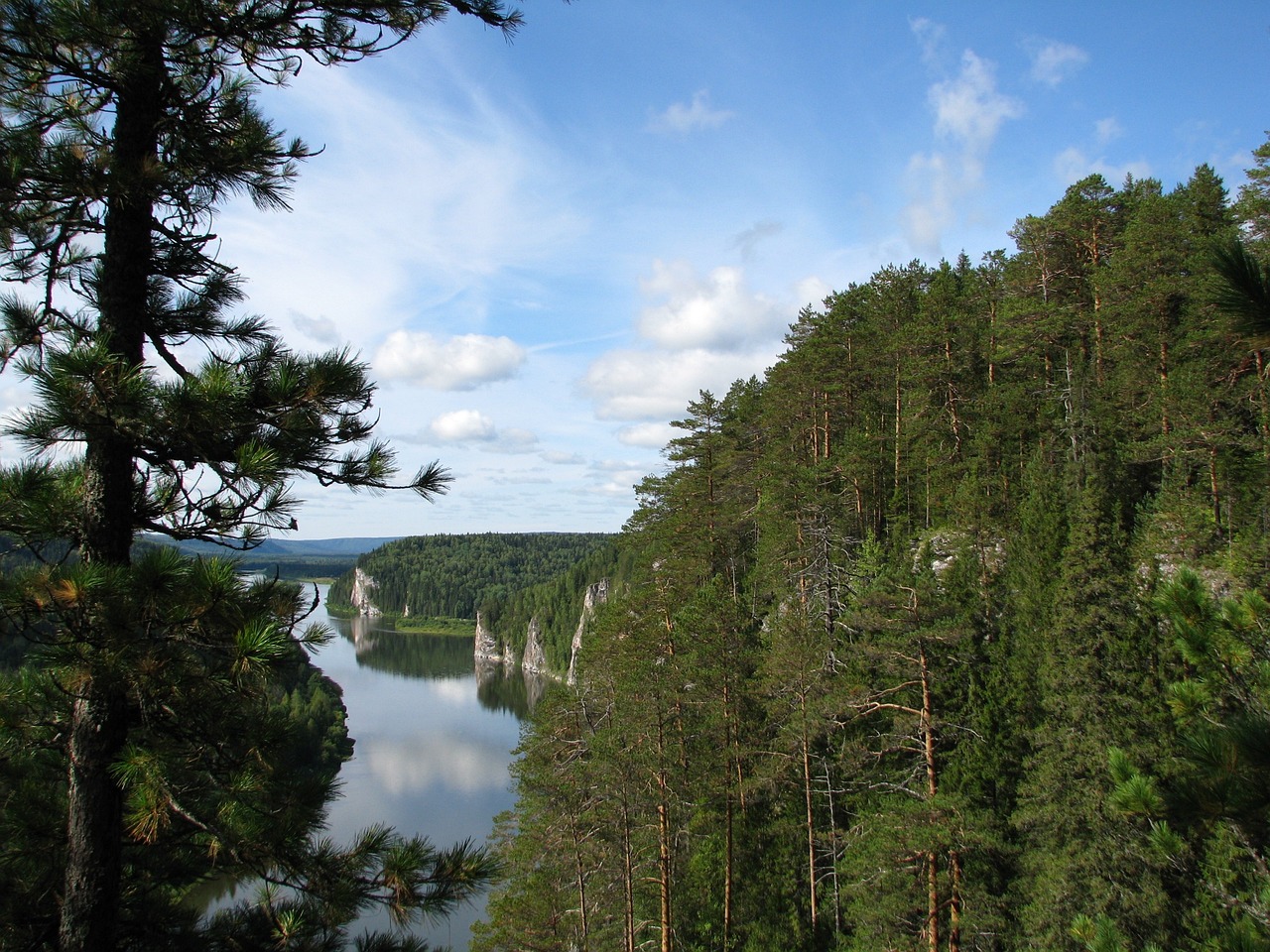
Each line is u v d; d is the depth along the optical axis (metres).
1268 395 26.91
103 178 5.41
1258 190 28.64
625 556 91.62
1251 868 16.52
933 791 20.53
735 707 27.06
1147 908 17.28
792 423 42.66
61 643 4.89
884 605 21.81
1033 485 31.03
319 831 6.17
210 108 6.25
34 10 5.23
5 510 5.11
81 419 4.90
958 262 61.88
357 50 6.36
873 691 23.03
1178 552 23.44
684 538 38.09
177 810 5.38
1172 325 33.72
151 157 5.63
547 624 117.50
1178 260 32.53
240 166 6.17
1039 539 27.78
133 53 5.62
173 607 4.80
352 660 131.25
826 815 26.69
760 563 35.88
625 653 28.27
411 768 58.62
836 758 26.23
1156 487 33.44
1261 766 4.34
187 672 5.14
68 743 5.51
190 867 6.81
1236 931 5.81
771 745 27.27
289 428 5.43
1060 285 41.25
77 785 5.39
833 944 24.08
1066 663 21.86
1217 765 4.49
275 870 5.97
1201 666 6.33
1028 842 21.14
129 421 4.92
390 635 176.25
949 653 22.08
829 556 32.59
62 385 4.67
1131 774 6.03
